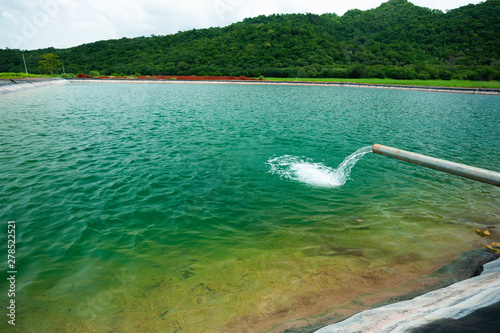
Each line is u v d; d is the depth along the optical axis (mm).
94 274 4195
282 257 4633
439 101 31969
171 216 6062
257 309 3432
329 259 4555
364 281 3941
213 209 6434
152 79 70125
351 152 11234
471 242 5020
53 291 3836
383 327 2133
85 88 46625
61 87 48250
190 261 4531
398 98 34750
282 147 11734
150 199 6832
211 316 3342
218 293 3764
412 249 4812
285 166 9422
